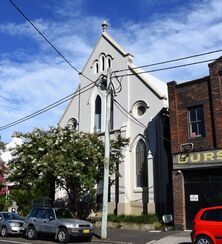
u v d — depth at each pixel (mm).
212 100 22547
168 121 27422
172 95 24688
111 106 31141
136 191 27969
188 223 22438
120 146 27500
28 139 25250
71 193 26391
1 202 36000
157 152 27203
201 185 22391
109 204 29000
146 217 24953
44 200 32312
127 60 30469
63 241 19031
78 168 23688
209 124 22672
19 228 22547
